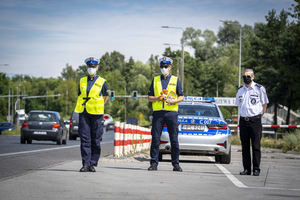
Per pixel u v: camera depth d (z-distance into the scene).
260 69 79.38
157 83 11.54
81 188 7.65
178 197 6.95
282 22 80.44
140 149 22.55
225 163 15.31
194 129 14.73
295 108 71.94
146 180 9.05
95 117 10.51
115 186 8.01
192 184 8.66
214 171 11.78
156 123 11.52
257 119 11.07
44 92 199.75
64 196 6.80
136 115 140.25
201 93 154.25
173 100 11.34
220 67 147.00
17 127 74.44
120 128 16.80
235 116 64.69
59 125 28.97
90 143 10.46
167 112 11.46
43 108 195.62
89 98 10.45
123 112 144.88
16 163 12.88
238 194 7.40
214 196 7.13
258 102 11.19
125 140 17.58
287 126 29.44
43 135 28.45
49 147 23.91
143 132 24.25
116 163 13.45
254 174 10.82
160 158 15.55
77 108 10.54
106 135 66.44
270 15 81.38
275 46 77.56
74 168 11.09
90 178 9.06
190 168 12.52
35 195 6.86
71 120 42.16
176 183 8.73
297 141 28.09
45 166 12.08
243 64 82.38
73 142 35.19
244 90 11.32
